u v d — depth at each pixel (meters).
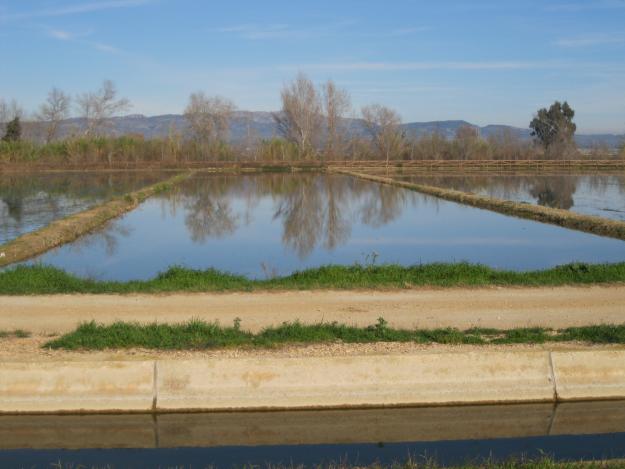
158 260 19.38
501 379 8.38
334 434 7.77
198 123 89.75
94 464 6.97
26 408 7.95
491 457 7.04
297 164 78.81
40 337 9.60
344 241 23.36
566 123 100.25
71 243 22.91
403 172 71.19
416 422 8.04
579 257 19.59
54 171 71.50
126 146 79.06
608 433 7.74
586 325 10.31
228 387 8.16
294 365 8.28
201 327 9.76
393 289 12.94
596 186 51.69
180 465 6.94
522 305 11.62
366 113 88.50
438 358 8.41
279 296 12.38
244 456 7.17
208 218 30.77
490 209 34.53
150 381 8.14
